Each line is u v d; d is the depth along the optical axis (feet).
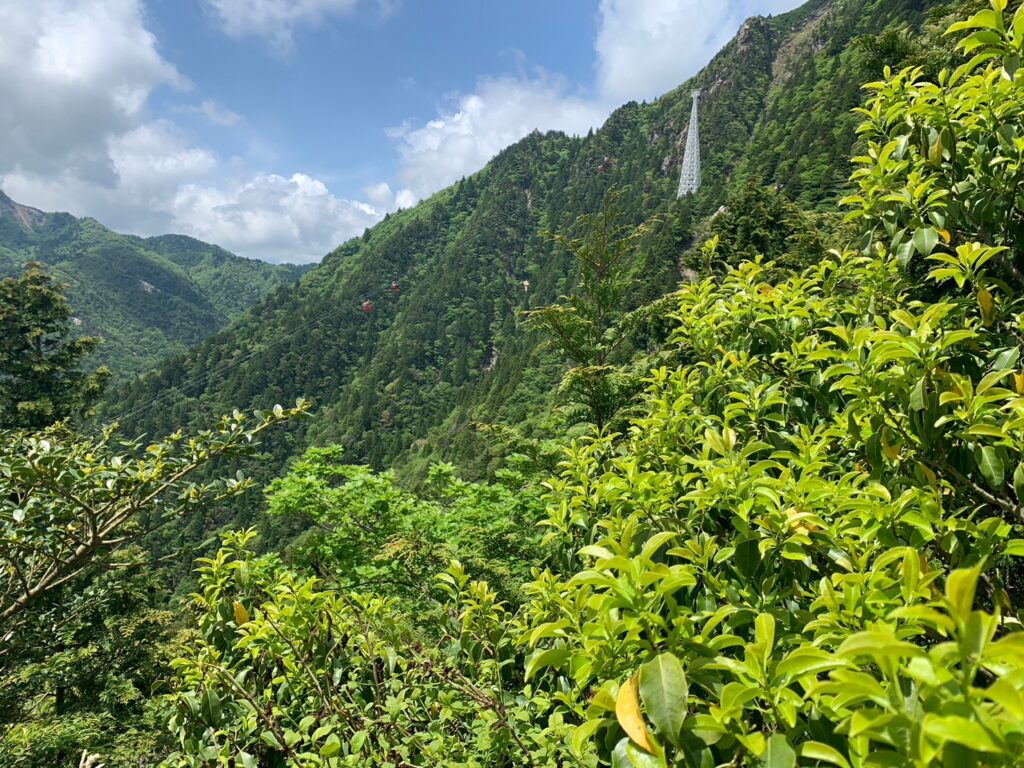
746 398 7.22
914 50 22.44
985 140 6.57
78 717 32.40
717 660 3.46
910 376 5.11
